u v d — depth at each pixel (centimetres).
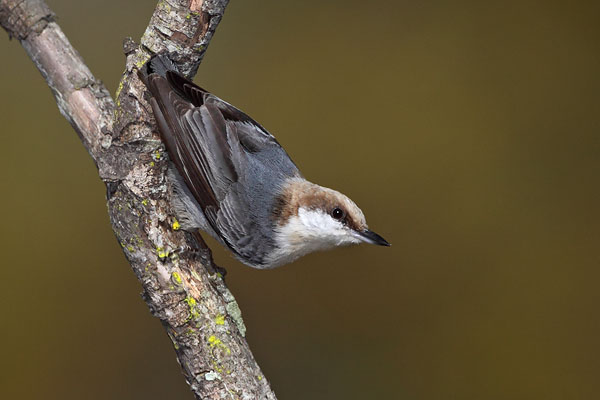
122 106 329
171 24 330
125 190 329
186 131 331
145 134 329
